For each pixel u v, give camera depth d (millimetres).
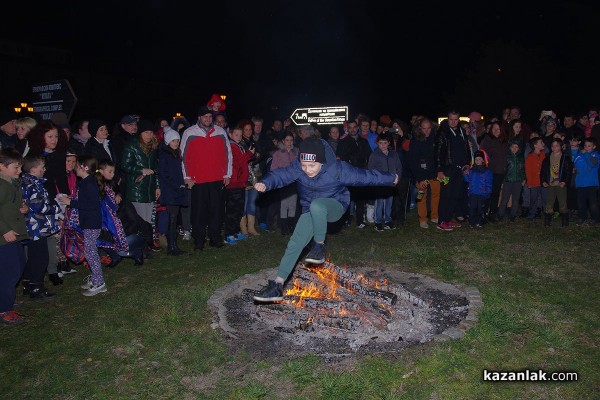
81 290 6613
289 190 9172
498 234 8977
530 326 4977
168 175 7996
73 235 6914
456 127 9344
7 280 5539
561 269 6887
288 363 4301
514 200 9945
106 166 7113
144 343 4922
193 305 5688
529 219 10148
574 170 9523
